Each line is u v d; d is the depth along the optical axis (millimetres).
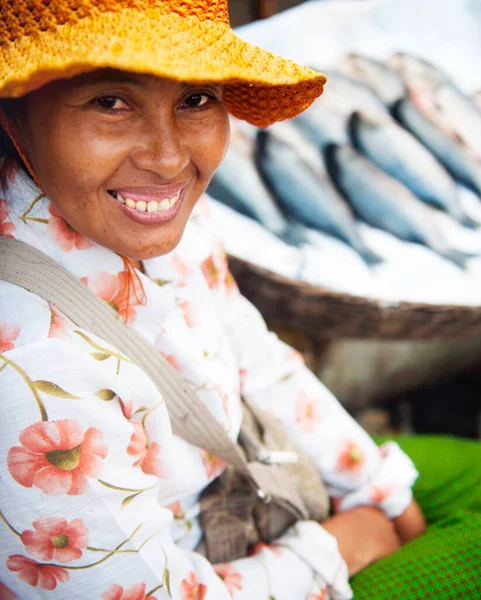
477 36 2090
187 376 895
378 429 1943
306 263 1559
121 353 761
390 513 1141
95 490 716
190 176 751
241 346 1100
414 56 2031
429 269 1611
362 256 1613
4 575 749
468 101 1968
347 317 1557
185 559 834
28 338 696
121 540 739
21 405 679
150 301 838
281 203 1669
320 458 1138
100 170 664
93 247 792
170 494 879
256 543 994
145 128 663
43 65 583
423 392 2031
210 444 896
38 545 719
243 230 1603
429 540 1079
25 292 719
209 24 663
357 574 1050
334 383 1777
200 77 619
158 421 811
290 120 1814
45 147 667
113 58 583
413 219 1711
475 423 1964
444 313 1532
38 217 765
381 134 1830
